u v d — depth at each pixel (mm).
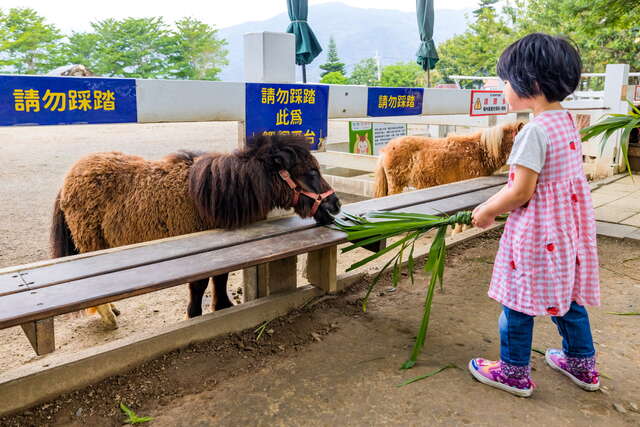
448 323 2883
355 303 3166
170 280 2123
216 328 2678
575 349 2178
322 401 2141
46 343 1942
